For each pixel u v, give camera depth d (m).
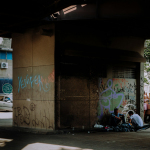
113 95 12.55
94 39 11.68
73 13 10.15
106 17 9.86
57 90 10.38
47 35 10.34
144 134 10.18
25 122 11.57
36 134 9.91
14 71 12.30
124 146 7.49
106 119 12.14
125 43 13.09
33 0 8.99
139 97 13.71
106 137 9.25
